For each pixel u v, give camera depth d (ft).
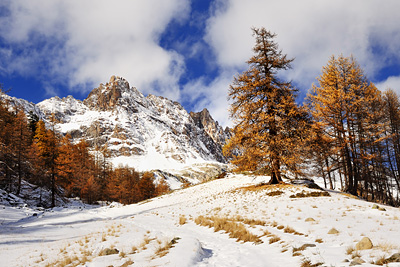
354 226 31.37
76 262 27.71
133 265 22.98
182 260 22.22
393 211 43.55
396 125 88.79
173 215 69.77
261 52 76.33
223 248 29.09
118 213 101.35
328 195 60.64
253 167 69.97
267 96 70.95
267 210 51.98
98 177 222.07
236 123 71.82
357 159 74.79
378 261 16.90
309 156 82.38
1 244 43.14
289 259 21.15
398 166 91.09
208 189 117.08
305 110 68.08
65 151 163.84
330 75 76.79
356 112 73.67
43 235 53.62
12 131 124.57
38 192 136.15
